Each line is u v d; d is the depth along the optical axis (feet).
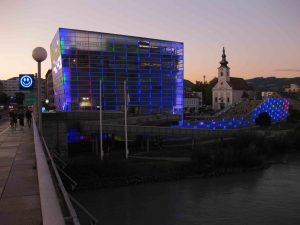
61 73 273.33
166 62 323.78
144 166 181.47
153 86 315.99
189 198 138.92
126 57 297.33
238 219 112.78
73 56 271.28
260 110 414.62
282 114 451.12
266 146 243.81
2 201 27.43
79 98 274.16
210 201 134.31
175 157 207.62
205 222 110.01
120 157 204.44
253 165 200.23
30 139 78.84
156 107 319.06
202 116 454.40
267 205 128.26
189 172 181.57
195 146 248.32
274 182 166.91
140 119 261.03
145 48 308.60
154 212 120.06
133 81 302.25
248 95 597.11
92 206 127.54
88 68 277.03
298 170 196.65
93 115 228.84
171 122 319.88
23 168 42.29
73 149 219.41
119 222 109.60
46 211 17.97
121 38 293.84
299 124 374.22
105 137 238.27
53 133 178.50
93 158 192.95
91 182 156.35
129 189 154.10
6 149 61.16
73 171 159.53
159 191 150.51
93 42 279.69
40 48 56.80
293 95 591.78
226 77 583.99
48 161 39.55
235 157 200.23
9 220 22.86
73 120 213.25
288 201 133.18
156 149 238.48
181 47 333.62
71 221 17.81
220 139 264.11
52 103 400.26
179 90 334.24
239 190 151.74
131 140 254.27
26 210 25.09
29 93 118.42
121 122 239.91
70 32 269.85
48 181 25.75
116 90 292.20
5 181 34.86
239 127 349.61
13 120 115.85
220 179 174.81
